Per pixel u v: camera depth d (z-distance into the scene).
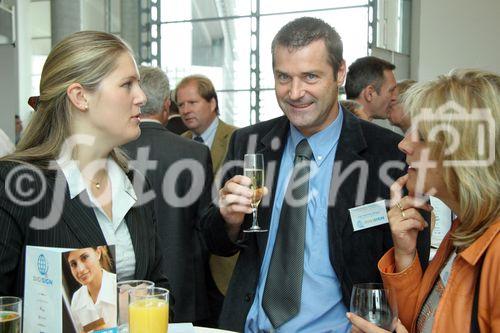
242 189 1.53
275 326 1.56
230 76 9.04
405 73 6.08
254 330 1.64
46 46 10.38
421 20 7.19
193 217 2.46
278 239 1.62
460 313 1.15
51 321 1.06
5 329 1.05
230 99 9.08
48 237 1.31
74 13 6.99
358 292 1.23
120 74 1.38
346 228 1.56
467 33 7.02
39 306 1.09
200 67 9.14
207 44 9.10
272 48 1.60
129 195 1.52
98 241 1.36
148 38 9.18
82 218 1.36
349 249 1.56
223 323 1.69
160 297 1.14
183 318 2.44
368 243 1.56
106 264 1.13
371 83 3.06
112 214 1.47
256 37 8.84
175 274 2.38
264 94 8.91
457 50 7.07
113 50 1.38
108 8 8.18
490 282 1.09
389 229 1.58
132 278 1.49
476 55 7.00
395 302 1.22
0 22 6.46
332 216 1.57
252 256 1.70
